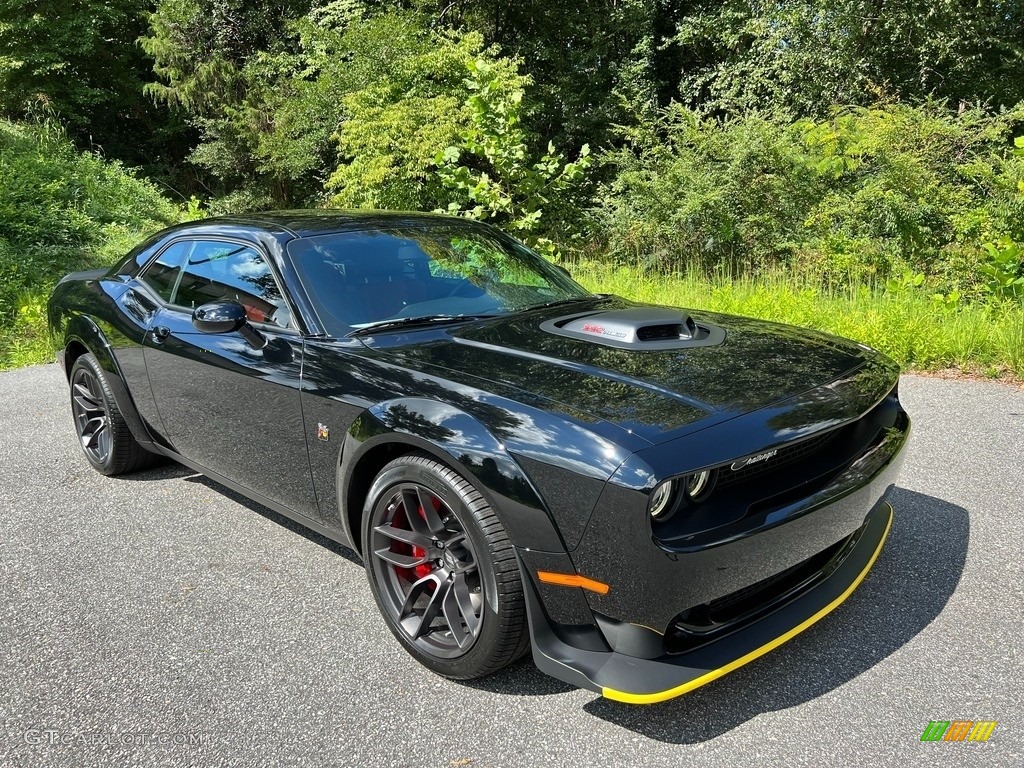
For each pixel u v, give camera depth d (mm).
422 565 2598
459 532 2467
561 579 2172
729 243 10703
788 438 2234
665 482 2031
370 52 15141
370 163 12219
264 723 2324
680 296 7887
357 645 2727
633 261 11383
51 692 2504
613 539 2053
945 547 3223
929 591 2895
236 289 3402
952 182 9516
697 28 18312
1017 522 3424
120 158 22328
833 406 2426
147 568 3328
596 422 2178
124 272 4344
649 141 12430
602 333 2871
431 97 13297
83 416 4559
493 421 2305
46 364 7355
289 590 3123
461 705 2381
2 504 4043
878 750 2102
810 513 2266
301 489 3059
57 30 19281
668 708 2320
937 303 6898
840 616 2760
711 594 2125
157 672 2594
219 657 2670
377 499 2613
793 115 14898
